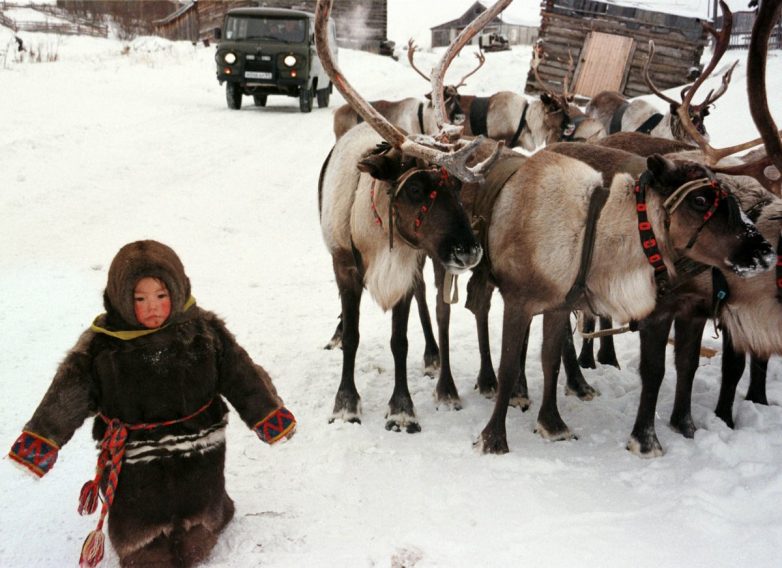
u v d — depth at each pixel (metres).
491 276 4.39
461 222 3.92
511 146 11.87
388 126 3.99
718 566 3.12
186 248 8.27
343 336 4.65
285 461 4.00
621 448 4.38
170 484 2.86
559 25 21.41
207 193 10.88
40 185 10.24
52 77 22.08
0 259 7.32
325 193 4.69
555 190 4.06
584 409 4.98
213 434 2.95
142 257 2.73
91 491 2.81
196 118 17.31
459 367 5.62
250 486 3.72
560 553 3.19
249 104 21.08
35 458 2.68
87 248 7.85
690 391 4.60
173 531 2.90
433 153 3.85
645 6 20.56
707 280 4.32
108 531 2.95
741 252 3.74
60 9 44.53
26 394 4.60
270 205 10.57
